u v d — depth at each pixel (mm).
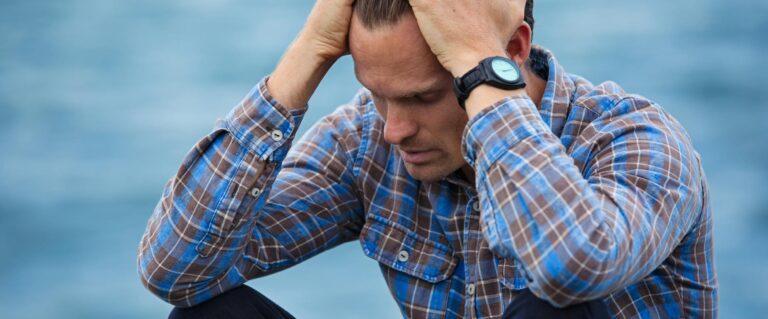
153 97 47312
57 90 50125
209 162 5414
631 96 5484
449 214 5629
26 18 64062
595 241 4691
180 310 5625
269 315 5684
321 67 5359
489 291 5504
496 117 4934
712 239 5699
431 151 5309
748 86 41688
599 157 5324
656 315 5551
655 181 5137
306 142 6000
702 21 50156
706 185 5566
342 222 5922
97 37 59656
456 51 5012
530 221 4766
